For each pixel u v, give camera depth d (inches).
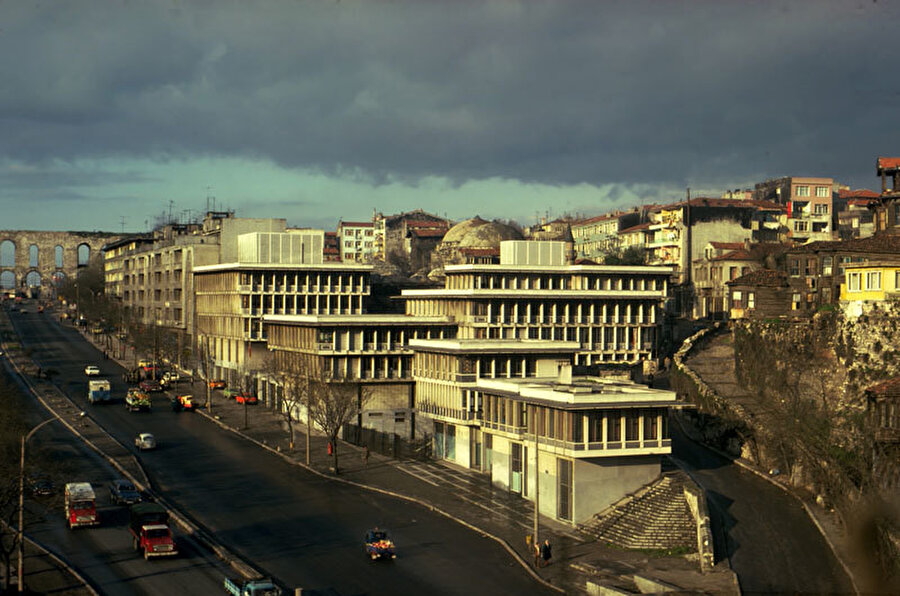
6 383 6702.8
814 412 4252.0
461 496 4325.8
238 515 4005.9
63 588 3002.0
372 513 4057.6
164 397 7037.4
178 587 3048.7
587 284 6978.4
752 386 5211.6
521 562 3368.6
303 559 3410.4
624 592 2972.4
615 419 3900.1
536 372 5236.2
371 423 5797.2
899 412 3764.8
